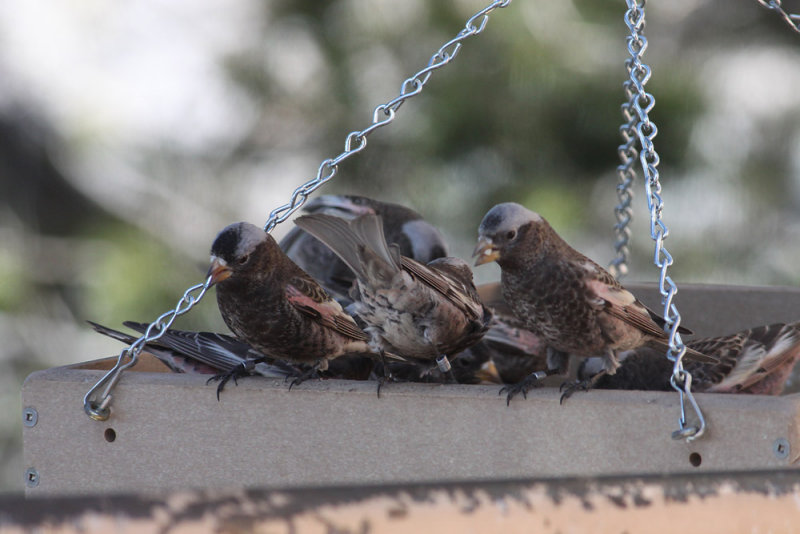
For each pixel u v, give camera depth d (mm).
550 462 5891
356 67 14547
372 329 7137
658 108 14000
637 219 14867
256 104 14977
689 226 15188
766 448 5426
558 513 3930
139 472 6543
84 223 16188
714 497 4152
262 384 6379
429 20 14148
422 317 6965
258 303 7125
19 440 15703
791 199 15742
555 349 7812
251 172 15797
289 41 14844
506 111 13852
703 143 14891
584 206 14078
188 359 7754
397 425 6148
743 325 9859
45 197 16641
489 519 3824
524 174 14094
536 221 7258
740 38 16094
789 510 4254
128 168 16125
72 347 15797
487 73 13938
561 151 14141
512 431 5953
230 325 7387
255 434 6371
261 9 15078
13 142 16812
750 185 15156
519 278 7398
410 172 14516
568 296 7262
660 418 5652
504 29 13742
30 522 3295
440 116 13922
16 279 15516
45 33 17969
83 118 16812
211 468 6445
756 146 15688
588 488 4016
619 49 14320
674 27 16328
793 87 15961
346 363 8234
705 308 9945
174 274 14391
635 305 7383
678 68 14812
